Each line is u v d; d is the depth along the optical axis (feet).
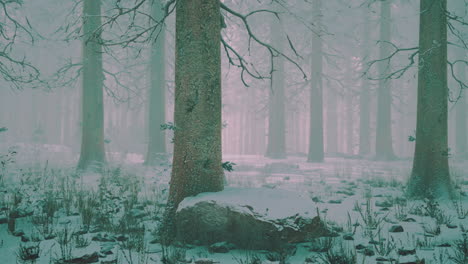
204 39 20.61
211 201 18.34
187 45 20.67
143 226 19.58
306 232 17.34
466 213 24.29
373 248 17.25
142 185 38.11
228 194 19.65
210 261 15.17
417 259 14.65
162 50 68.69
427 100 32.91
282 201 19.17
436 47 31.96
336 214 25.38
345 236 18.94
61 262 14.73
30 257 15.19
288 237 16.97
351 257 15.62
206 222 18.17
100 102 54.85
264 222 17.12
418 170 32.96
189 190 20.25
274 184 40.57
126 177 42.50
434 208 24.50
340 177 50.60
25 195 28.76
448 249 16.85
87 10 53.06
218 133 21.17
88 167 51.60
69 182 38.75
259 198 19.33
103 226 20.72
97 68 54.95
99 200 27.99
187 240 18.48
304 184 42.42
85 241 17.95
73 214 23.47
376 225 20.92
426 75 33.06
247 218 17.44
